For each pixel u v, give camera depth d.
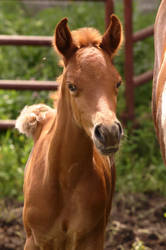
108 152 6.25
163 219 11.27
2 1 20.48
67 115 7.20
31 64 16.50
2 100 14.09
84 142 7.25
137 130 13.38
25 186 8.02
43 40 13.20
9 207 11.44
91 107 6.44
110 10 13.66
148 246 10.34
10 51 16.78
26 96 14.29
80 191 7.43
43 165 7.62
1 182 12.05
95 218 7.56
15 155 12.44
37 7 21.06
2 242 10.30
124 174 12.56
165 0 8.77
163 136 7.57
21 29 17.84
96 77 6.52
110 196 8.36
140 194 12.09
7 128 13.05
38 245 7.82
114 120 6.29
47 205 7.46
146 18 19.02
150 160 13.05
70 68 6.73
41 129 8.22
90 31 7.07
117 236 10.61
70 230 7.61
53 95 8.08
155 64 8.62
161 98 7.77
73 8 19.41
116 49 7.10
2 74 15.82
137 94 15.34
